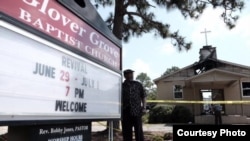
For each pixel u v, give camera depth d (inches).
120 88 170.4
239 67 904.3
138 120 227.9
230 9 413.7
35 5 94.8
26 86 87.2
